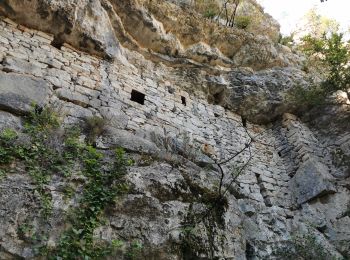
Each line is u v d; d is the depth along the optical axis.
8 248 3.90
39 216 4.28
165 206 5.15
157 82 8.25
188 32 9.01
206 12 10.52
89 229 4.44
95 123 5.88
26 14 6.84
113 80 7.43
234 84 9.16
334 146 8.55
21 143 4.90
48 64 6.67
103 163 5.27
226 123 8.70
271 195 7.70
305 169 7.98
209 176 6.29
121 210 4.82
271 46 9.77
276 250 6.37
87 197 4.75
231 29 9.43
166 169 5.67
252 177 7.86
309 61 10.27
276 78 9.41
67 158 5.07
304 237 6.57
